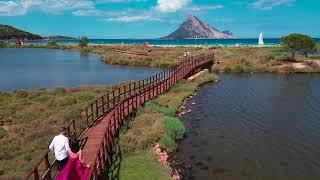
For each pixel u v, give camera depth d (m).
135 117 27.14
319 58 78.94
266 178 18.12
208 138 24.66
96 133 20.58
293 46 75.56
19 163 17.98
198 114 31.89
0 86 56.06
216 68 69.69
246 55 81.19
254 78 57.94
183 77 49.00
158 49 119.75
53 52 150.25
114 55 101.12
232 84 50.75
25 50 169.12
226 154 21.53
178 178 17.95
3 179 15.19
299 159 20.75
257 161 20.42
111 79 61.34
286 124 28.36
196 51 100.19
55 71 76.06
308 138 24.64
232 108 34.34
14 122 28.28
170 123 24.86
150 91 37.56
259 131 26.41
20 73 73.56
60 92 42.94
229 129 26.92
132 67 81.38
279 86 48.69
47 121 26.69
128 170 17.08
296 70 66.62
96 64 90.31
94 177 12.91
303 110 33.50
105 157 16.80
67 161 12.36
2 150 20.64
